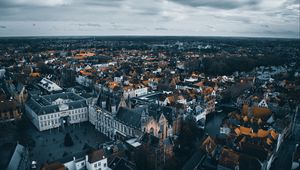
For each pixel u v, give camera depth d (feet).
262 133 456.86
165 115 535.60
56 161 356.18
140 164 389.19
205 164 400.67
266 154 385.70
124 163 363.76
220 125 565.53
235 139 440.04
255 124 505.25
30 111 621.72
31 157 444.96
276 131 477.36
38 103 609.83
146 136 416.67
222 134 510.58
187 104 640.17
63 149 477.36
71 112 601.21
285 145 500.33
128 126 472.44
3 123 560.20
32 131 568.00
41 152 465.06
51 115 573.74
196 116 572.10
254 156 388.16
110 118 523.29
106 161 369.30
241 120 525.34
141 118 448.24
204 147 424.46
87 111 627.05
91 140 519.19
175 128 528.63
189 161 403.54
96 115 575.79
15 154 384.68
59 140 519.60
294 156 391.86
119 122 496.23
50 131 565.94
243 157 371.76
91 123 618.85
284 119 531.09
